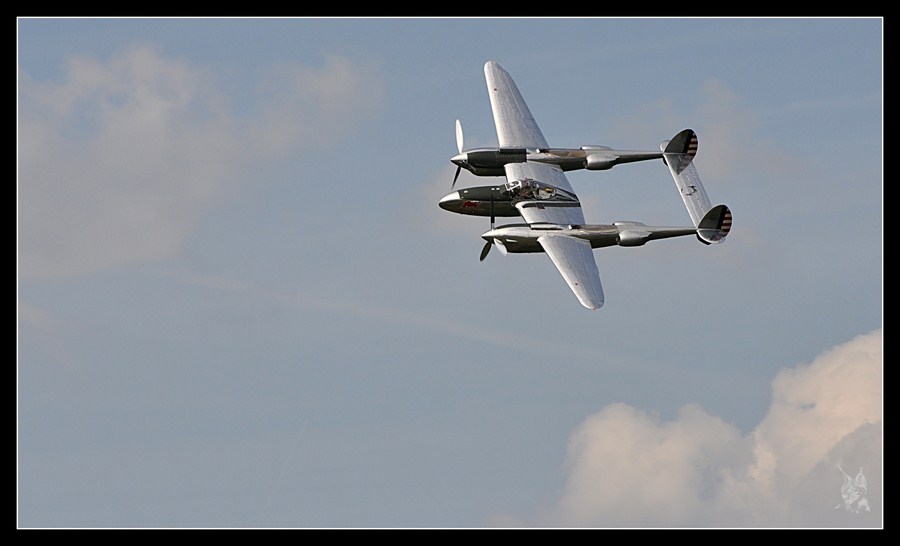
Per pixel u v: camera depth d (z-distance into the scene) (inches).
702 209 7012.8
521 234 6565.0
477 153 7170.3
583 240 6594.5
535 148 7229.3
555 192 6914.4
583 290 6269.7
